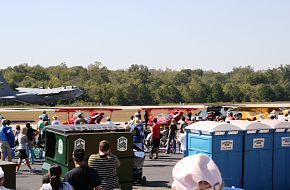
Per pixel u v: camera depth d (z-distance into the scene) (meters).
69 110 33.59
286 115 25.00
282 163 11.30
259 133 10.98
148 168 16.92
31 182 13.85
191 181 1.98
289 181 11.40
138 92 99.06
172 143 21.48
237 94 107.50
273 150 11.20
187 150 11.24
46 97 74.75
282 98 111.12
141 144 18.16
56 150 10.17
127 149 10.45
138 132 18.06
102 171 7.81
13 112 60.03
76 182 6.76
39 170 16.12
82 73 126.00
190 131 11.13
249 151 10.87
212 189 1.97
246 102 107.19
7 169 7.79
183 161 2.06
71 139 9.73
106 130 10.34
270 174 11.17
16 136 18.73
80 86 106.19
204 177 1.96
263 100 109.31
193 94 104.31
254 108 41.88
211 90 105.56
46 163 10.62
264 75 137.88
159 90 102.19
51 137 10.53
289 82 126.56
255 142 10.94
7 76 114.50
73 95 76.25
